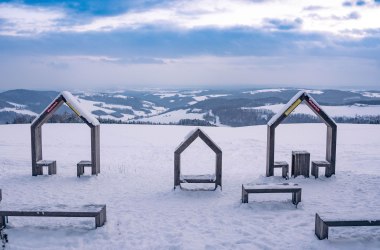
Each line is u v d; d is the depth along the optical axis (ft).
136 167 39.52
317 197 25.91
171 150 52.90
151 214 22.36
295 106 31.91
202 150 52.85
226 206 23.93
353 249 16.47
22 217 21.40
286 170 32.17
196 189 27.99
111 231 19.27
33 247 17.39
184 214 22.30
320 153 49.75
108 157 47.32
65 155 49.16
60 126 89.66
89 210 19.54
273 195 26.30
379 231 18.57
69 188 29.73
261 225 19.85
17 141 62.90
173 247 17.15
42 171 34.68
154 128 89.04
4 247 17.33
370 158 45.85
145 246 17.35
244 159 45.60
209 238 18.20
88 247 17.35
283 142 60.70
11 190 29.09
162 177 34.01
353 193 26.99
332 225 17.08
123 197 26.78
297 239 17.71
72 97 34.17
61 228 19.67
